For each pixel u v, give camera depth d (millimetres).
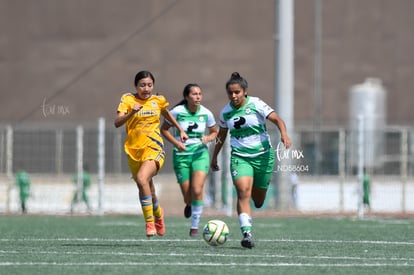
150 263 27719
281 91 69375
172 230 44344
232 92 32125
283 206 66938
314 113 127312
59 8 128875
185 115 39969
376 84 126750
